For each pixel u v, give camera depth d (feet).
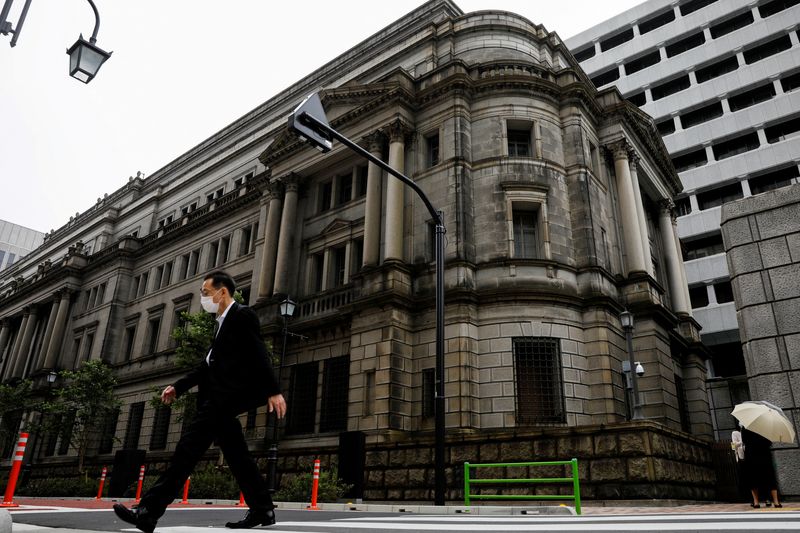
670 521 15.23
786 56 142.51
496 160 73.97
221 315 14.12
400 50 99.81
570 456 47.57
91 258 144.87
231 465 12.78
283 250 89.10
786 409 40.14
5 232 343.87
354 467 52.65
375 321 69.67
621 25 174.91
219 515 22.54
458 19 92.48
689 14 163.12
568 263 70.85
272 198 95.45
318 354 78.28
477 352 65.62
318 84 117.60
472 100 79.20
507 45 87.97
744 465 32.94
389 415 63.93
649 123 95.40
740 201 46.11
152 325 122.31
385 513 30.40
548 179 73.72
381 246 77.61
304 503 47.16
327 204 92.99
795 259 42.19
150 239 134.31
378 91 83.61
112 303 129.29
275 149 97.30
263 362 12.82
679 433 50.21
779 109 139.23
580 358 66.03
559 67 89.86
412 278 72.69
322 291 81.97
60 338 138.92
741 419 32.42
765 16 151.64
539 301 66.39
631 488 43.80
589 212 72.95
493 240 70.49
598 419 63.77
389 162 79.00
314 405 76.38
